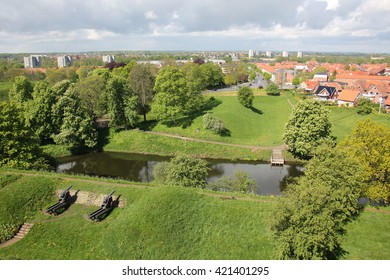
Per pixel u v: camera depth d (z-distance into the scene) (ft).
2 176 139.13
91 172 202.28
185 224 106.52
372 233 99.50
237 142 237.45
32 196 128.36
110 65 492.54
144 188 129.18
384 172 119.65
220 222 107.55
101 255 101.35
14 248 106.42
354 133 130.41
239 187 135.03
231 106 302.86
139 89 271.49
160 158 224.94
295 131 202.80
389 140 120.98
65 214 122.31
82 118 234.58
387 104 336.70
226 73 545.44
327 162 109.29
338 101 348.79
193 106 277.64
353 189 105.60
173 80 262.47
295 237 80.07
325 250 85.92
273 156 212.64
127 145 240.94
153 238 102.27
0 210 119.85
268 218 94.32
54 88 251.19
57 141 226.38
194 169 136.77
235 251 97.91
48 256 102.68
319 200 80.28
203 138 241.55
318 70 620.90
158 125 264.93
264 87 469.98
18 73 502.79
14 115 174.91
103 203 120.16
